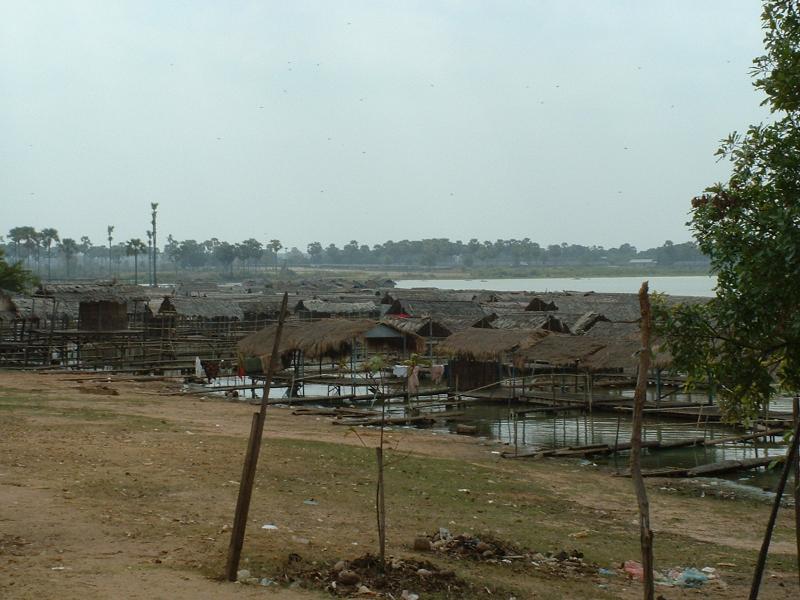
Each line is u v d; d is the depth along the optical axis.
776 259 11.56
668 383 46.34
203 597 8.96
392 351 49.00
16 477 14.99
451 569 11.10
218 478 16.55
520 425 34.84
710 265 12.50
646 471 24.14
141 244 143.25
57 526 11.70
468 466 22.47
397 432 30.77
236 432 25.34
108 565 9.98
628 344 37.59
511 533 14.82
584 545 14.62
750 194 12.23
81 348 51.75
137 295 60.72
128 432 22.31
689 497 21.12
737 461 25.25
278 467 18.81
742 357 12.27
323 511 14.72
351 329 41.56
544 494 19.66
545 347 40.12
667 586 12.41
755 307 11.87
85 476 15.56
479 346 42.53
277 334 10.04
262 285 151.62
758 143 12.22
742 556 15.01
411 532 13.77
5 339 55.31
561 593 10.99
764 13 12.45
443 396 44.94
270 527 12.74
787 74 12.02
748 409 12.75
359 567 10.69
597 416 37.44
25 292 57.44
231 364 51.62
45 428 21.80
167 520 12.66
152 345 56.34
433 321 56.41
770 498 21.30
